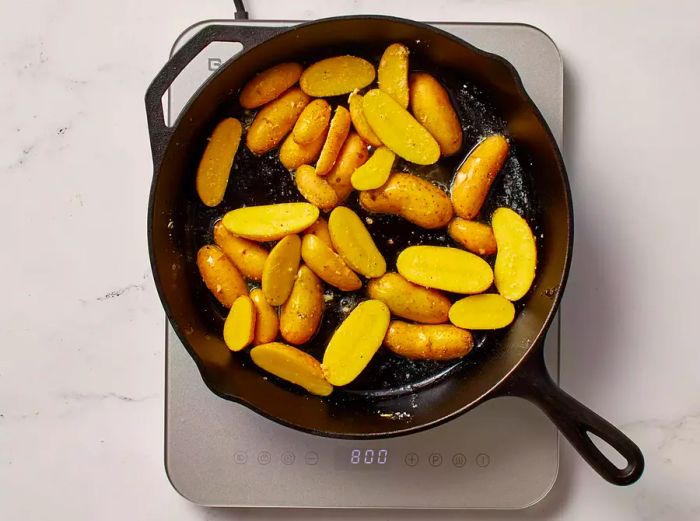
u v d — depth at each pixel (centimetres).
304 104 50
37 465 54
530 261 50
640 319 54
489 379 50
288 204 49
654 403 54
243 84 50
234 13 53
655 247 54
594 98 54
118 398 54
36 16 53
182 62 44
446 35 45
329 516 54
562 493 54
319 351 51
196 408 52
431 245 51
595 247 54
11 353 54
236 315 49
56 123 53
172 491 54
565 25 54
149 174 53
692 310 54
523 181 52
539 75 52
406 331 50
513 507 52
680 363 54
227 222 49
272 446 52
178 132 46
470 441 52
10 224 53
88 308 53
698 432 53
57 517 54
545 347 52
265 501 52
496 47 51
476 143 52
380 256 50
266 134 50
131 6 53
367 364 51
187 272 52
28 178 53
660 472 54
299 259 50
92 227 53
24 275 53
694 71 54
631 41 54
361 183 49
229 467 52
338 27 47
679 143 54
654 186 54
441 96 50
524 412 52
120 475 54
